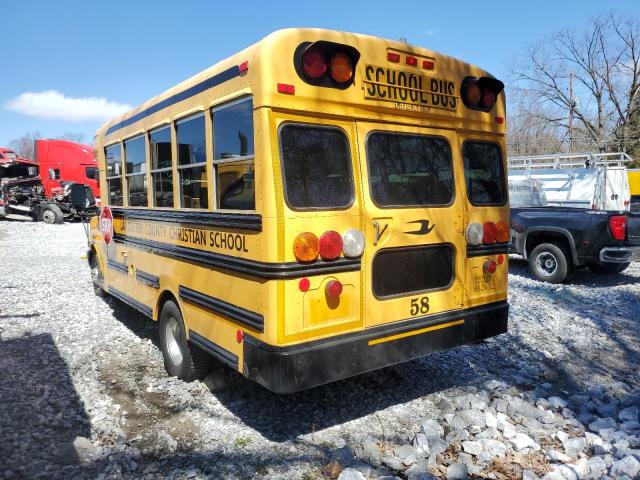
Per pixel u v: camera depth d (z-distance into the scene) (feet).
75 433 12.57
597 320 22.75
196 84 13.28
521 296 27.25
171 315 15.85
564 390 15.70
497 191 15.03
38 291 28.27
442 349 13.46
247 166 11.32
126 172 19.34
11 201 75.46
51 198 70.74
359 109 11.84
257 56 10.75
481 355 18.34
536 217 32.04
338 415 13.64
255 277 11.17
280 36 10.72
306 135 11.12
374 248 12.05
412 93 12.73
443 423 13.16
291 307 10.79
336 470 10.89
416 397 14.73
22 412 13.52
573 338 20.44
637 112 98.73
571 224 30.22
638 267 36.96
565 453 11.65
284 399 14.48
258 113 10.71
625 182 42.29
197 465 11.32
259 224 10.87
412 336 12.76
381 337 12.12
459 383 15.75
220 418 13.44
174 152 14.75
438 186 13.48
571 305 25.36
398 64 12.42
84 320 22.39
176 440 12.41
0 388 15.02
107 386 15.53
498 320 14.85
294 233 10.80
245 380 15.71
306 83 11.02
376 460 11.42
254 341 11.22
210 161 12.73
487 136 14.74
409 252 12.87
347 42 11.60
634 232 30.09
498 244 14.97
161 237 16.08
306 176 11.07
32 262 39.17
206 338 13.46
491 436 12.29
